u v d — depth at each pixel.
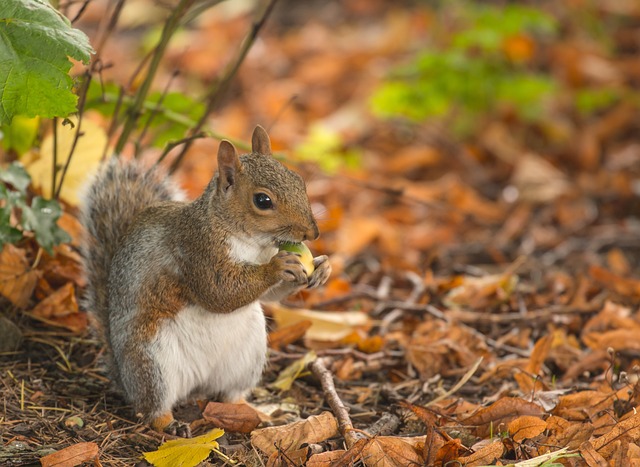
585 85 19.78
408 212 15.85
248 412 8.28
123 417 8.43
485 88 17.95
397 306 11.48
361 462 7.54
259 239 8.15
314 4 23.91
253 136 8.73
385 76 19.59
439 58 17.75
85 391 8.81
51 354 9.35
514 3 21.66
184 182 15.04
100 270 9.05
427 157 17.47
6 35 7.59
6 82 7.54
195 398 8.99
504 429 7.98
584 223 15.58
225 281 8.04
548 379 9.88
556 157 17.89
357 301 11.80
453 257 14.37
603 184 16.83
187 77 20.39
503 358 10.38
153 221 8.56
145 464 7.60
